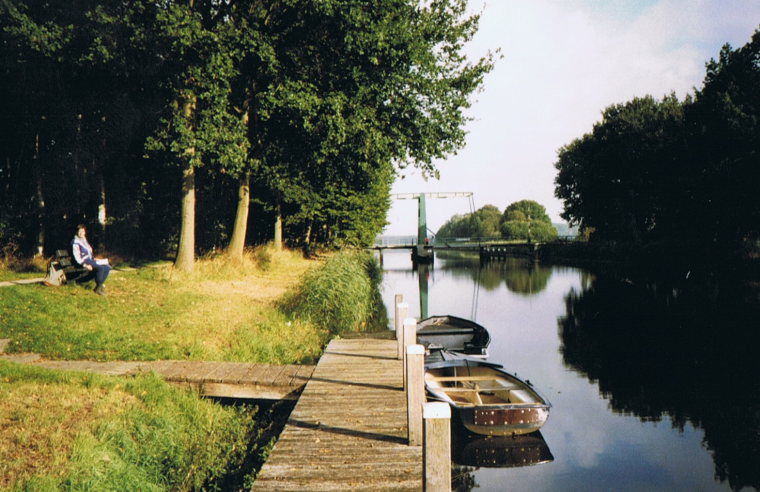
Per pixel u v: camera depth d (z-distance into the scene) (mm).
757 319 19938
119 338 10188
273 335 12477
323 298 15273
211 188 28859
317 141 18453
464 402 9195
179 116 15508
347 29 16469
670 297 26906
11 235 17953
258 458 6797
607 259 52156
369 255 46594
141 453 6020
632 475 7781
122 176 24641
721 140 35156
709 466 8086
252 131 21000
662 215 45188
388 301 27125
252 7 18266
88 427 5922
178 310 12992
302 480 4988
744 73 35719
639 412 10492
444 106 20328
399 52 17234
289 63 18453
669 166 40188
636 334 18234
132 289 14500
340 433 6234
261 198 31203
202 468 6395
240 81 19547
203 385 8398
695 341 16734
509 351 16188
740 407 10664
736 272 32438
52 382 7137
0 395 6359
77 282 13555
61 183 21125
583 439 9172
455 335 15711
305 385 8438
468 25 21891
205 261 19984
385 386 8305
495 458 8367
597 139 53594
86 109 20141
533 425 8398
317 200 31516
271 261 25297
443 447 3916
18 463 4895
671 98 51625
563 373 13531
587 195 55688
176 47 14031
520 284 37125
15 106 18625
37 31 13938
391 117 19734
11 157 20141
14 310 10383
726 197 34500
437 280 41188
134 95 19781
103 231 22109
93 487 4852
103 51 14047
